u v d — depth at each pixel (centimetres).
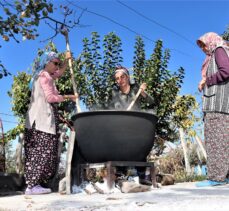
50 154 405
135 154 381
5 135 695
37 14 423
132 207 233
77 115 382
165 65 672
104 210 230
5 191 476
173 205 230
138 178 397
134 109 429
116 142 371
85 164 396
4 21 422
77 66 657
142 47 689
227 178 393
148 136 386
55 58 425
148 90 647
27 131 409
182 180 576
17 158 716
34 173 397
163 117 670
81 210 238
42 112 407
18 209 262
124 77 440
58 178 541
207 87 394
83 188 398
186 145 1003
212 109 386
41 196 367
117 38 669
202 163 1027
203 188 361
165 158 983
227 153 383
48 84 412
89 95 656
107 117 369
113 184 369
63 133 613
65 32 450
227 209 209
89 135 377
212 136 387
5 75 466
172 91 667
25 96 668
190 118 847
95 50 667
